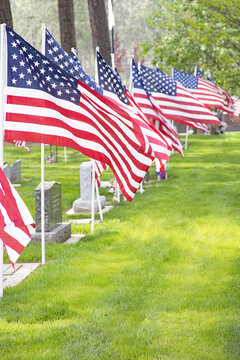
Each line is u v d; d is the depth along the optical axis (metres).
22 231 8.81
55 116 9.13
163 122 15.54
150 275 9.97
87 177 17.06
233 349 6.88
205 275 9.98
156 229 13.67
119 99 12.38
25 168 27.73
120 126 10.31
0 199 8.43
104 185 21.72
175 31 33.00
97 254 11.64
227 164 27.56
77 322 7.84
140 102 15.25
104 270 10.41
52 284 9.62
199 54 32.41
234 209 16.11
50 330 7.52
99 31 27.98
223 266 10.46
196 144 38.66
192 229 13.60
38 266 11.01
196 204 17.08
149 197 18.72
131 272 10.21
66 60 11.44
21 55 8.95
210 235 12.95
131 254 11.52
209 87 24.61
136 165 10.57
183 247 11.95
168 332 7.45
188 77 24.17
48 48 11.16
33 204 17.70
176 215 15.44
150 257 11.19
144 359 6.70
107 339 7.30
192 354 6.79
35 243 12.67
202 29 27.80
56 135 9.09
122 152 10.39
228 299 8.63
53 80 9.22
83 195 17.12
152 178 23.86
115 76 12.39
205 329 7.50
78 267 10.62
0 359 6.72
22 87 8.95
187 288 9.28
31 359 6.72
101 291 9.20
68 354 6.83
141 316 8.07
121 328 7.61
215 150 34.56
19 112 8.92
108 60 28.30
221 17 24.75
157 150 10.89
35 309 8.36
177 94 16.42
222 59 28.34
